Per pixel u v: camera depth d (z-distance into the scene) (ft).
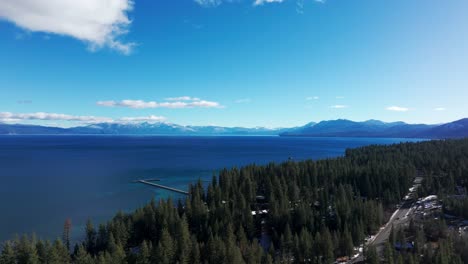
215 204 457.68
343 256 345.51
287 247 348.38
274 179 544.62
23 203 569.64
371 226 405.18
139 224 391.86
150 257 308.60
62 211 522.88
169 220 380.17
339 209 416.26
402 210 511.40
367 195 534.37
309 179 567.59
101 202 586.04
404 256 309.83
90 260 287.69
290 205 475.31
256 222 440.45
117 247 310.86
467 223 431.43
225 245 316.81
